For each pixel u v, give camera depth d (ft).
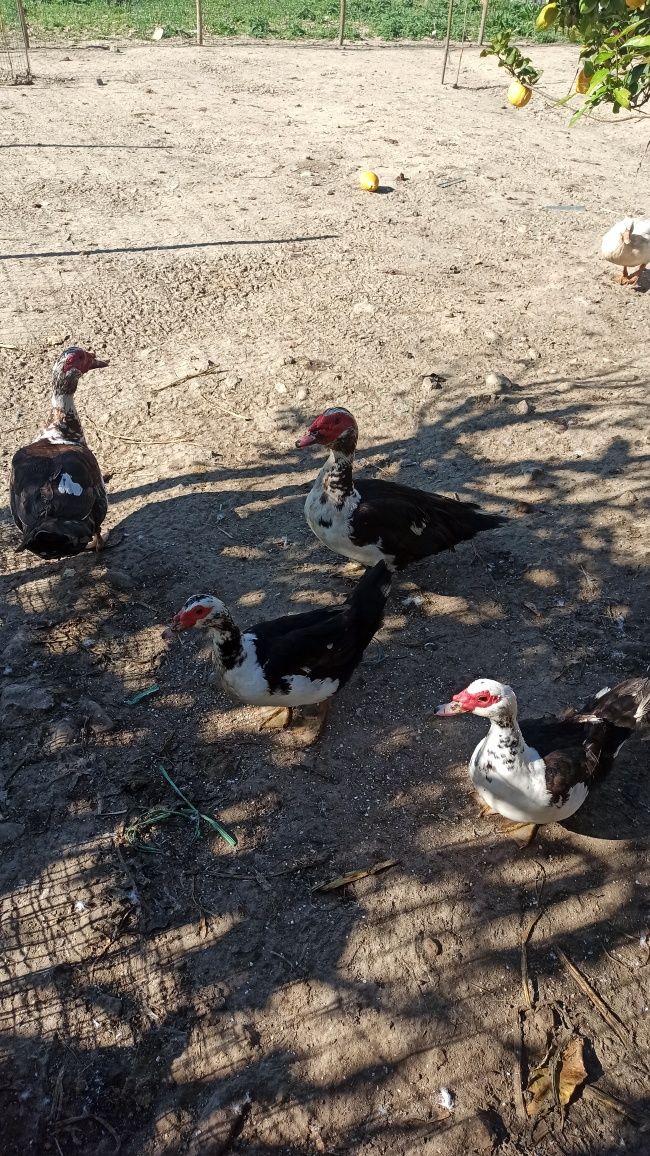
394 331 9.56
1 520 6.95
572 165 15.02
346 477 5.70
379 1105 3.68
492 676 5.67
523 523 6.96
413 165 14.71
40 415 8.16
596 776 4.57
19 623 5.99
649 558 6.57
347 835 4.69
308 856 4.58
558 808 4.33
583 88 4.95
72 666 5.67
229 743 5.20
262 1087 3.73
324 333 9.52
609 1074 3.79
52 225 11.94
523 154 15.49
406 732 5.31
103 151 14.76
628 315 9.99
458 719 5.40
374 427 8.09
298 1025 3.92
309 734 5.26
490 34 23.70
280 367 8.90
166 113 16.96
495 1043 3.87
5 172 13.65
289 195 13.26
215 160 14.58
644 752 5.20
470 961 4.16
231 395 8.53
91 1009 3.96
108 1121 3.64
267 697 4.84
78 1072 3.77
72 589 6.28
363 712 5.43
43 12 23.70
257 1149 3.56
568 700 5.48
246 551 6.70
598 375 8.84
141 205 12.71
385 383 8.68
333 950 4.18
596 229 12.35
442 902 4.39
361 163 14.70
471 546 6.75
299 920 4.30
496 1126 3.62
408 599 6.28
